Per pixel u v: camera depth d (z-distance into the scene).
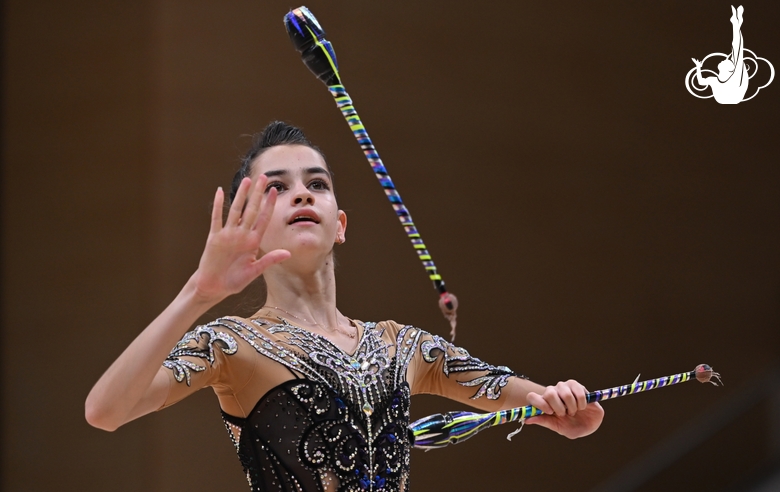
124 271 21.19
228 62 21.45
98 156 21.72
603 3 26.00
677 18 26.75
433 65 24.08
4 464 22.80
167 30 20.98
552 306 25.12
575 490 25.53
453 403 23.73
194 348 8.41
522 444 25.33
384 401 8.82
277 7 22.14
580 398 9.10
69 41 22.52
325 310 9.38
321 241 9.28
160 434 21.12
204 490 21.23
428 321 23.72
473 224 24.36
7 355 23.08
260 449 8.45
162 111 20.89
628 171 26.25
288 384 8.51
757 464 27.08
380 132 23.36
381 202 23.44
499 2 24.95
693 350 26.67
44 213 22.62
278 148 9.74
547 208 25.25
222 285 7.50
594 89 25.81
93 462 21.78
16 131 23.27
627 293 26.09
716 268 27.05
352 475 8.35
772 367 26.98
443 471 24.42
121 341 21.19
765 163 27.70
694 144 26.91
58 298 22.36
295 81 22.20
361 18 23.28
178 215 20.89
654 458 26.08
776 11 27.80
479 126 24.55
